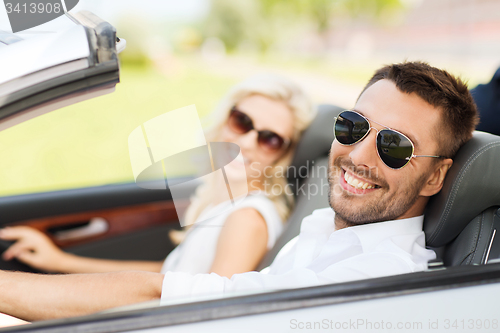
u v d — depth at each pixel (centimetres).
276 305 70
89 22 81
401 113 109
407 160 107
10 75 70
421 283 75
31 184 355
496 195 102
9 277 96
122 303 93
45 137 437
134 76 844
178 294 93
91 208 185
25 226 180
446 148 107
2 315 92
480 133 112
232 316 68
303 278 95
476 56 654
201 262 168
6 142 441
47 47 73
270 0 1248
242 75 948
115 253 187
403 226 113
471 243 102
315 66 1012
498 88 135
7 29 82
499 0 710
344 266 98
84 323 66
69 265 183
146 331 65
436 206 111
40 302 92
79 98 78
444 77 108
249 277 98
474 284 76
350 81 761
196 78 898
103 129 455
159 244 190
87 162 389
